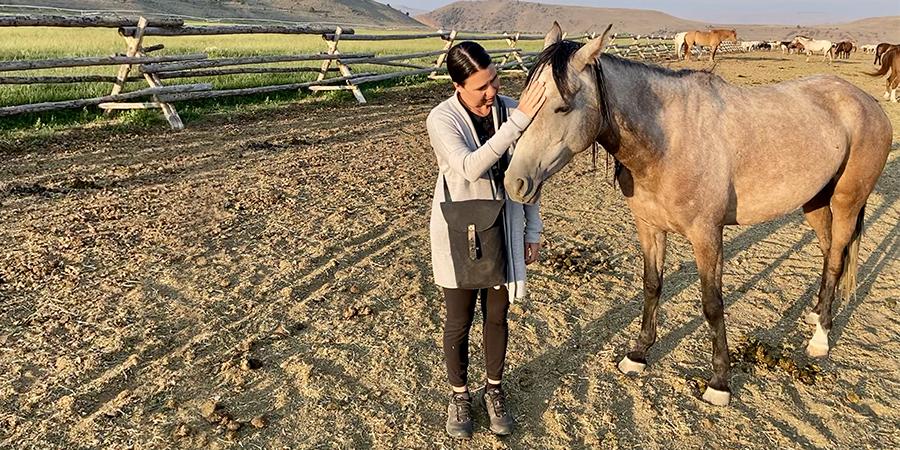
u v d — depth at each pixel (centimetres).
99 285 383
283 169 658
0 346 315
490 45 2998
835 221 352
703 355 347
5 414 270
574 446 273
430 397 301
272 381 304
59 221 474
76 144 693
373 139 845
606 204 612
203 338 336
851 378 330
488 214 229
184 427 266
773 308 405
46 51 1277
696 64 2680
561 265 456
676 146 273
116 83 821
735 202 301
